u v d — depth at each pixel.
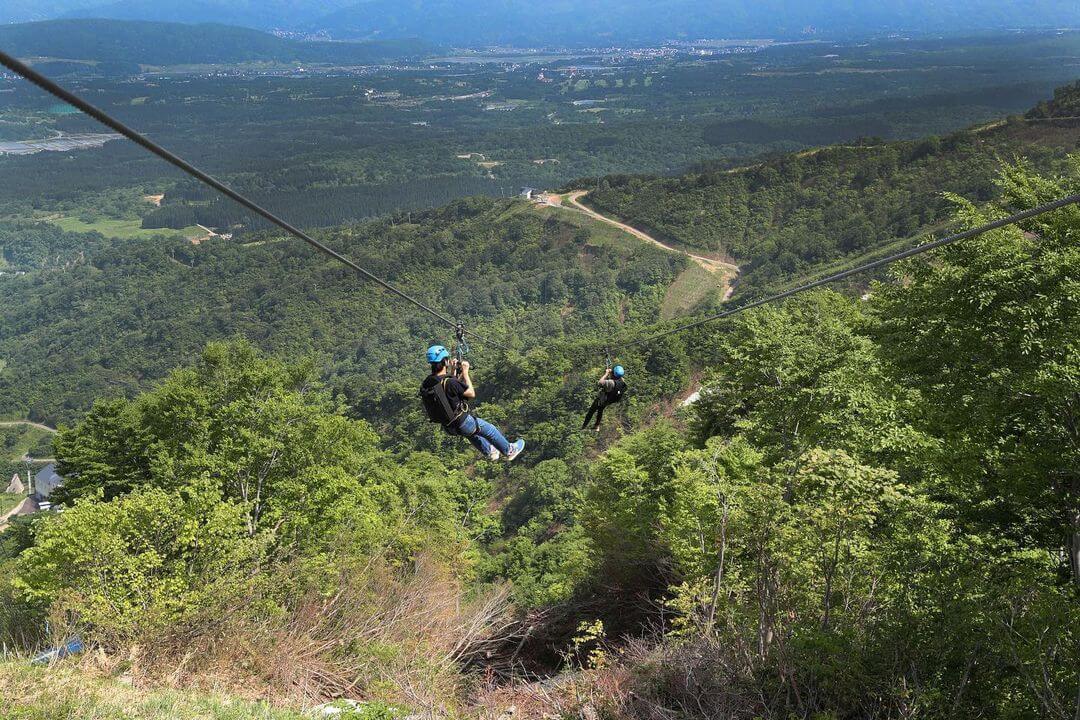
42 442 164.00
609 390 15.04
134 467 34.06
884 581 12.12
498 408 90.69
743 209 185.50
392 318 180.38
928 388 17.70
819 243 160.38
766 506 12.34
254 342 181.50
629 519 24.44
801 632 10.97
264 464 27.62
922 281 18.42
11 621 17.20
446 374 9.77
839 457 11.83
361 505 28.64
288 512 26.02
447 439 86.25
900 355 18.14
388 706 11.88
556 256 189.25
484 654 17.59
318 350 173.38
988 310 16.88
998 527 16.42
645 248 183.50
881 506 12.91
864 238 155.75
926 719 9.73
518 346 152.38
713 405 30.22
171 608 13.85
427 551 24.20
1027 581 11.63
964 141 165.88
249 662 13.46
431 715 11.80
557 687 13.04
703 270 170.88
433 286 193.62
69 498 34.06
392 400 104.69
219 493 20.23
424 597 18.00
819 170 185.75
